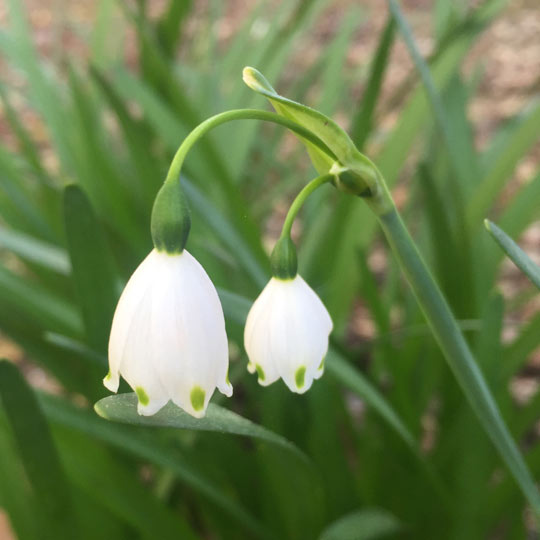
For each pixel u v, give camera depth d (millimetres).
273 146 278
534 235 360
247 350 88
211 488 151
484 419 104
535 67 525
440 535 171
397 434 172
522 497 163
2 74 419
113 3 272
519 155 190
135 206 219
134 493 157
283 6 263
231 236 156
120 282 159
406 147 202
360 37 608
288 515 164
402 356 189
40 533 148
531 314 307
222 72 279
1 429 157
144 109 202
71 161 231
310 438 161
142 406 74
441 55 201
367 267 169
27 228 221
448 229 170
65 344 135
